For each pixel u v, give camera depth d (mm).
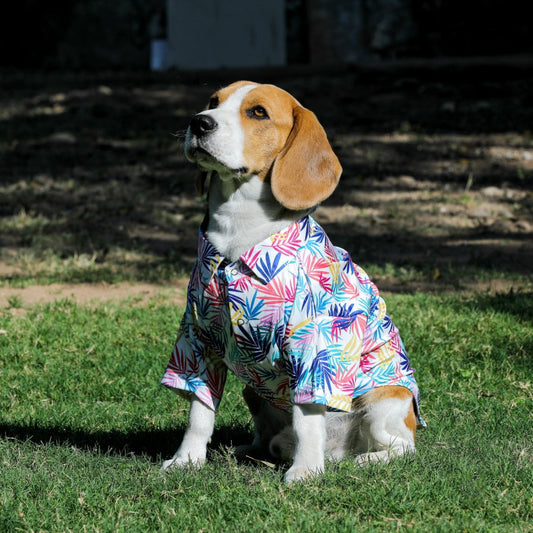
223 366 5988
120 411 7488
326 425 6090
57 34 33281
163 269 12672
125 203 16750
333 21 30594
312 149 5676
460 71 25203
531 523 5035
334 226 15578
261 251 5492
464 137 20641
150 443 6746
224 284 5555
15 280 11836
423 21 31312
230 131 5547
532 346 9211
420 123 21453
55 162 19062
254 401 6398
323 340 5523
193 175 18547
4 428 6938
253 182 5633
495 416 7230
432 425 7035
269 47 28859
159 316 10203
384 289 11773
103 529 4883
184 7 28688
